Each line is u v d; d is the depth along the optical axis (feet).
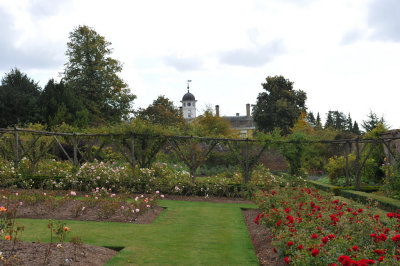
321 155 75.00
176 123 135.74
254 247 22.12
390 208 32.86
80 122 93.86
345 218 20.48
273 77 148.36
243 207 37.70
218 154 77.71
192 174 49.14
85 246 19.38
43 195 32.32
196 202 40.78
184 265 18.34
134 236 23.61
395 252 15.96
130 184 44.65
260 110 146.41
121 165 55.06
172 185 44.39
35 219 26.73
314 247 14.88
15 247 16.87
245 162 49.55
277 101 140.77
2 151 52.90
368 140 47.34
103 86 117.29
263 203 28.48
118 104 122.52
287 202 26.86
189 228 27.12
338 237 17.37
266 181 46.78
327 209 24.50
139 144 49.80
